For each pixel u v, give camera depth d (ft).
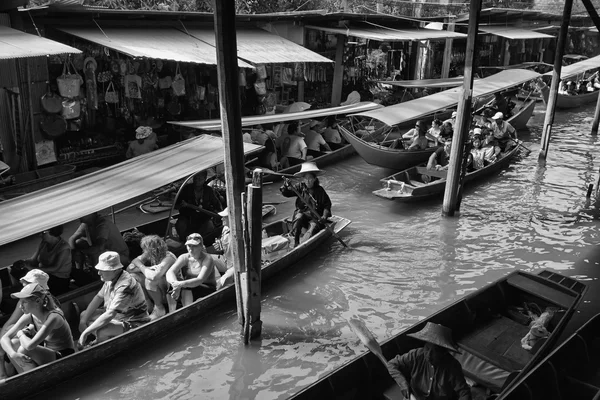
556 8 115.75
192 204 34.73
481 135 55.01
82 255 28.25
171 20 49.70
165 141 50.65
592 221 42.93
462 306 24.93
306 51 54.39
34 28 40.63
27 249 32.58
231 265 29.55
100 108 47.21
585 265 35.35
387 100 73.72
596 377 22.79
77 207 26.04
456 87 62.90
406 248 37.17
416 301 30.40
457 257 36.04
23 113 39.63
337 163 56.03
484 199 47.44
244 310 25.52
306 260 34.63
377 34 62.75
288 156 51.80
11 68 38.14
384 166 49.62
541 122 80.94
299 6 70.44
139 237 31.09
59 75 43.24
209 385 22.98
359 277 32.91
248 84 56.54
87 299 26.27
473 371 21.91
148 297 26.76
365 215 43.06
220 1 22.54
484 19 92.27
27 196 27.35
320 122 57.77
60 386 21.89
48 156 41.73
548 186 51.31
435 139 53.72
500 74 68.44
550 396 19.81
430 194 44.78
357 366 20.43
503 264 35.27
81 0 43.91
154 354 24.64
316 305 29.66
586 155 62.95
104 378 22.81
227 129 24.20
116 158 46.68
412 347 22.21
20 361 20.94
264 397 22.38
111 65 44.93
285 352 25.44
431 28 79.56
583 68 83.71
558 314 25.70
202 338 26.12
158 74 49.83
